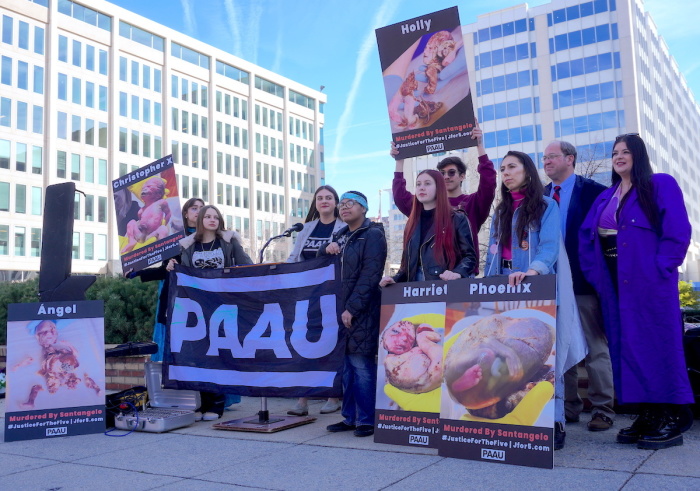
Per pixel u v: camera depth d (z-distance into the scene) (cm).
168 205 650
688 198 8881
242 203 7150
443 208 464
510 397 389
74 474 406
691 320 622
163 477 388
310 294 534
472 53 6366
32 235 5162
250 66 7362
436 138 546
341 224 582
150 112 6162
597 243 438
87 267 5456
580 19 5900
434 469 375
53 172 5297
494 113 6181
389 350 460
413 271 476
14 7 5116
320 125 8519
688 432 446
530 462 370
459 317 425
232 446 468
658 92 7106
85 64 5622
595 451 401
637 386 400
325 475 374
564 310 413
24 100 5166
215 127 6888
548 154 504
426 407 436
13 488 379
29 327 553
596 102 5769
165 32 6297
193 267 602
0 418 638
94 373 559
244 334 558
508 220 441
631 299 407
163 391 617
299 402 597
